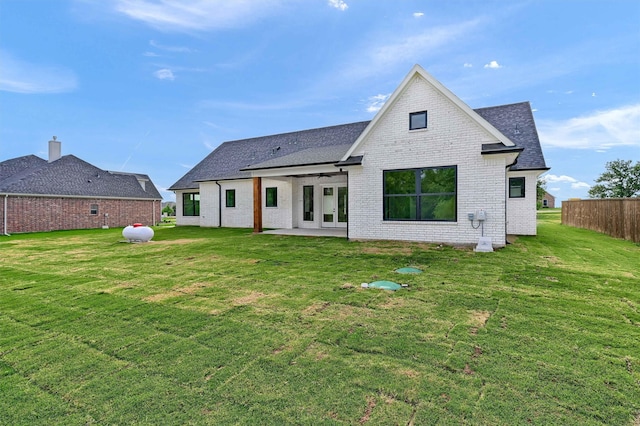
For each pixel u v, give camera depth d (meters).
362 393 2.62
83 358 3.27
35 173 22.27
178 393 2.66
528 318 4.18
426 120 10.90
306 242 11.78
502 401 2.50
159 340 3.66
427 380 2.79
